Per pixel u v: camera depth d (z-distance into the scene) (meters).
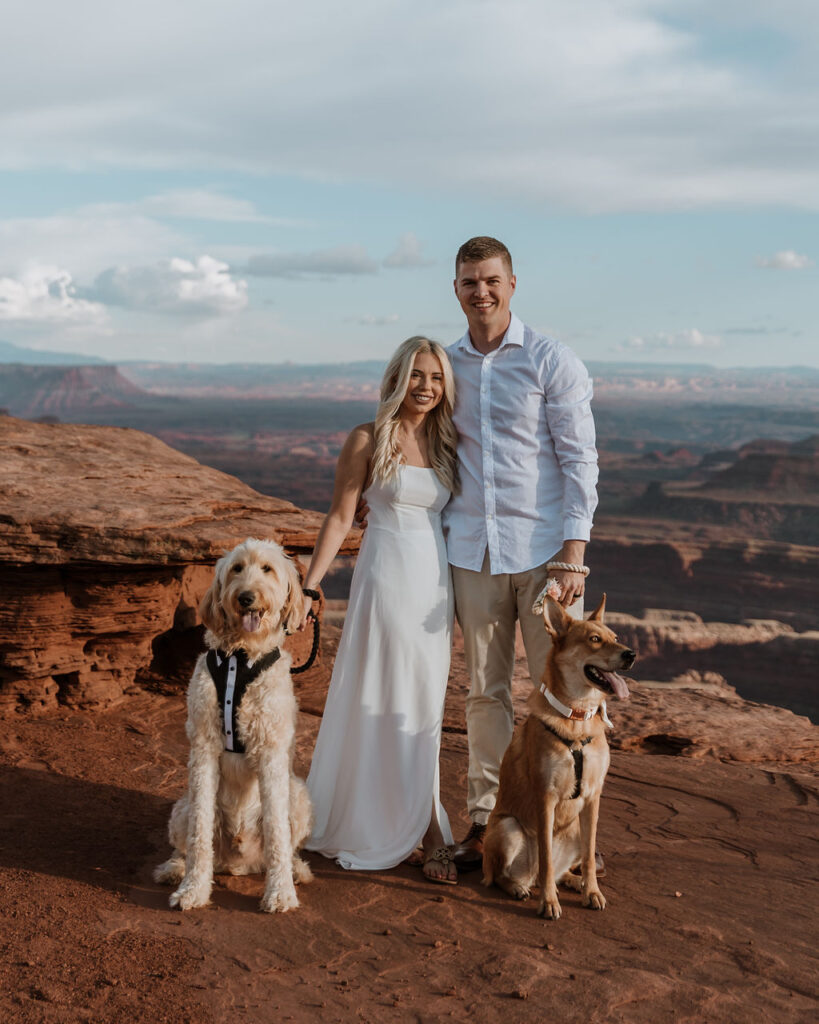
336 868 5.00
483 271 5.00
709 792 6.91
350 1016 3.46
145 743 7.07
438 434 5.17
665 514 184.50
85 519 7.38
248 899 4.50
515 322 5.15
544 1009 3.57
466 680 10.24
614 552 136.88
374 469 5.05
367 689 5.06
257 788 4.62
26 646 7.44
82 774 6.25
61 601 7.54
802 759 8.52
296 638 9.45
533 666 5.22
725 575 128.62
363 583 5.10
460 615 5.32
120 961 3.74
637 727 8.79
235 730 4.39
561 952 4.09
